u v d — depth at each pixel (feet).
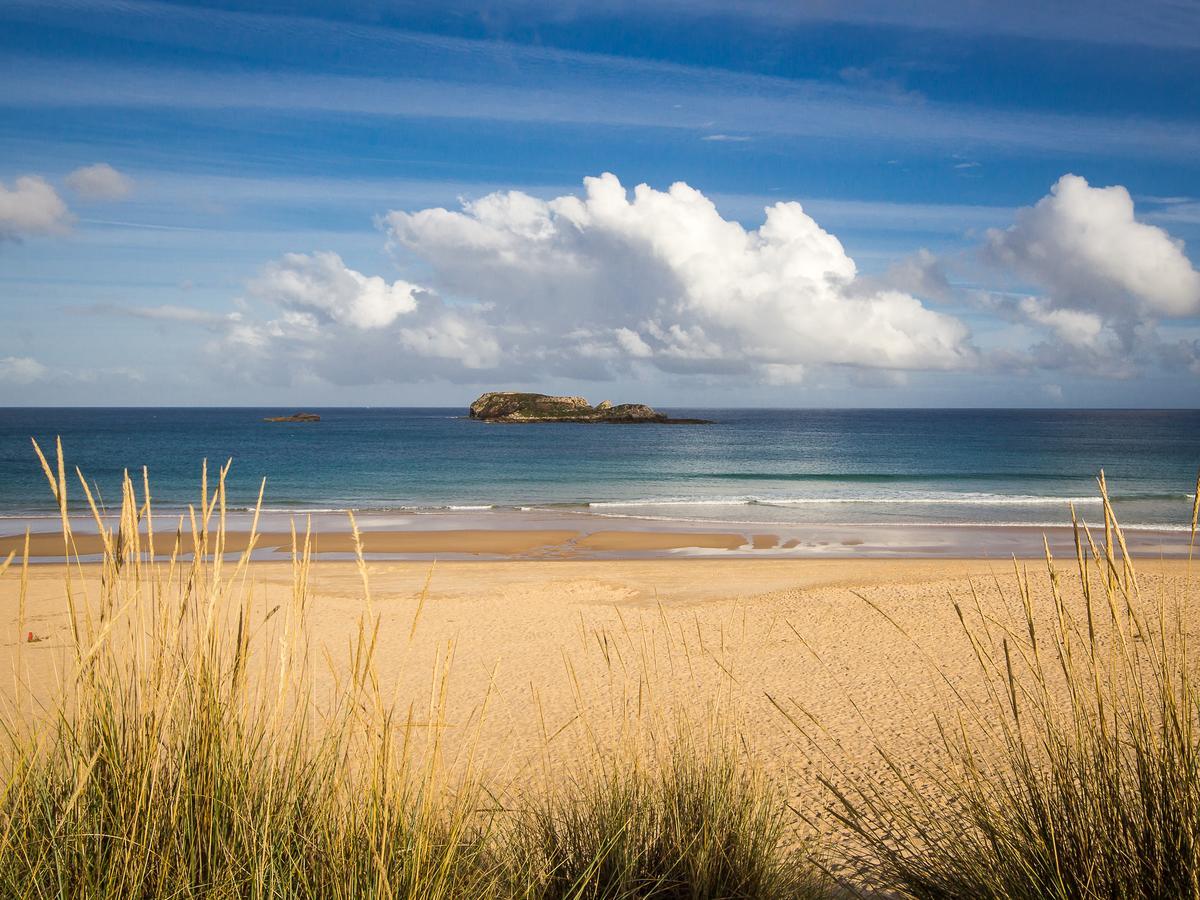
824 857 12.98
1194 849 6.95
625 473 162.09
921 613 40.42
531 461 195.83
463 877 8.58
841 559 64.34
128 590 7.16
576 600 46.55
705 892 10.12
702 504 111.14
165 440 290.97
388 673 29.84
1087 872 7.59
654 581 53.67
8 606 37.09
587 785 12.43
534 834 11.14
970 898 8.61
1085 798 7.91
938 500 113.91
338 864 7.23
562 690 27.94
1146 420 592.60
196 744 7.23
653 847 10.96
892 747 21.98
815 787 18.81
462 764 18.85
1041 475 156.15
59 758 7.54
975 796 9.78
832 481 146.20
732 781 11.79
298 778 8.06
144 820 6.82
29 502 111.34
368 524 87.81
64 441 278.87
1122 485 137.18
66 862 6.73
